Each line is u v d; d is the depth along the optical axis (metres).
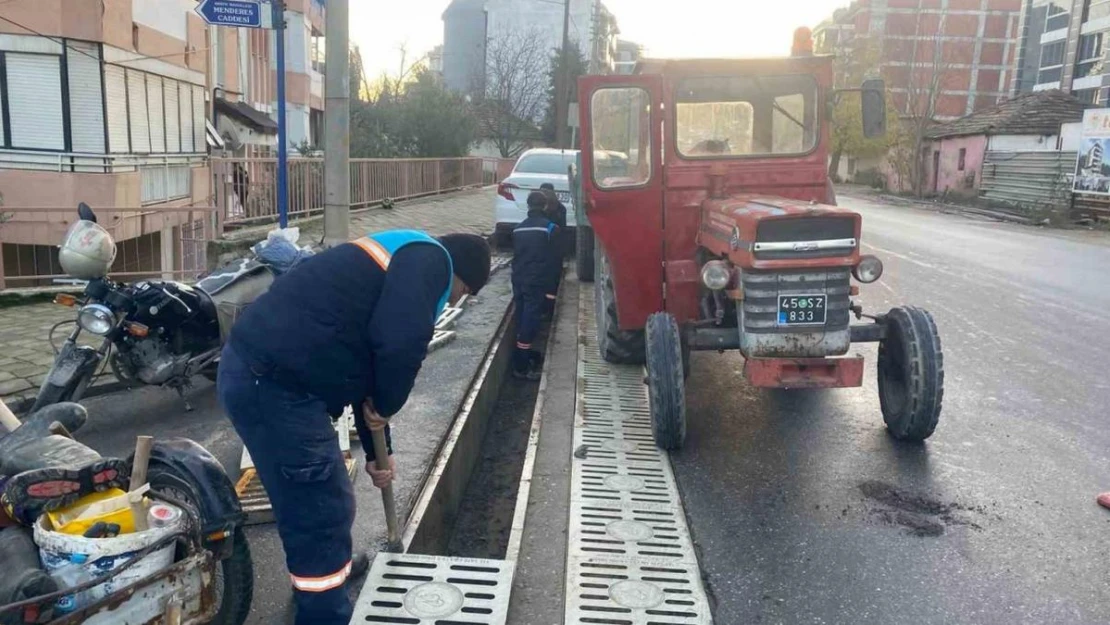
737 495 4.77
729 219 5.38
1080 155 25.52
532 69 52.22
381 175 18.56
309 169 14.45
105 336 5.07
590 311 9.86
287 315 2.87
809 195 6.35
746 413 6.26
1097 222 24.53
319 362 2.87
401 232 3.07
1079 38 43.34
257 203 12.72
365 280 2.93
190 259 13.23
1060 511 4.60
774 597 3.70
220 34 18.91
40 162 11.03
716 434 5.77
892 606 3.64
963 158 37.69
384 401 3.05
